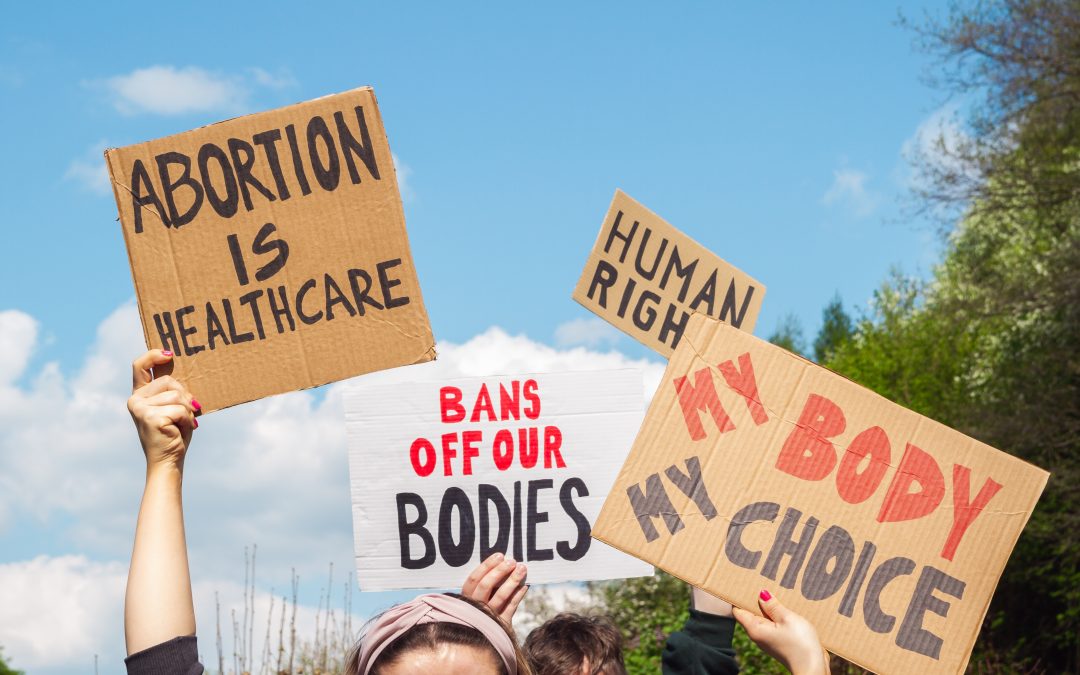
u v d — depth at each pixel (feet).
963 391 69.00
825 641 8.43
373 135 9.41
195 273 9.26
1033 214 59.67
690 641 9.98
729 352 8.86
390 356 9.32
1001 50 55.01
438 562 10.64
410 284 9.36
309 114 9.39
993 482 8.59
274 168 9.36
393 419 10.84
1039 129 57.11
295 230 9.35
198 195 9.30
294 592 20.97
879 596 8.46
